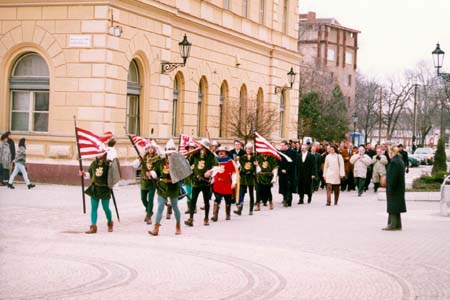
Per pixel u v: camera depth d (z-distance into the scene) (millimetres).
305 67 85250
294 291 11461
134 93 31688
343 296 11188
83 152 17312
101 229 18000
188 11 35812
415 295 11375
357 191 35125
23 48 29797
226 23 40438
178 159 17297
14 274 12156
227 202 20953
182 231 18234
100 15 28641
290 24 50438
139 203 24094
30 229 17375
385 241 17109
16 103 30250
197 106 37781
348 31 121188
